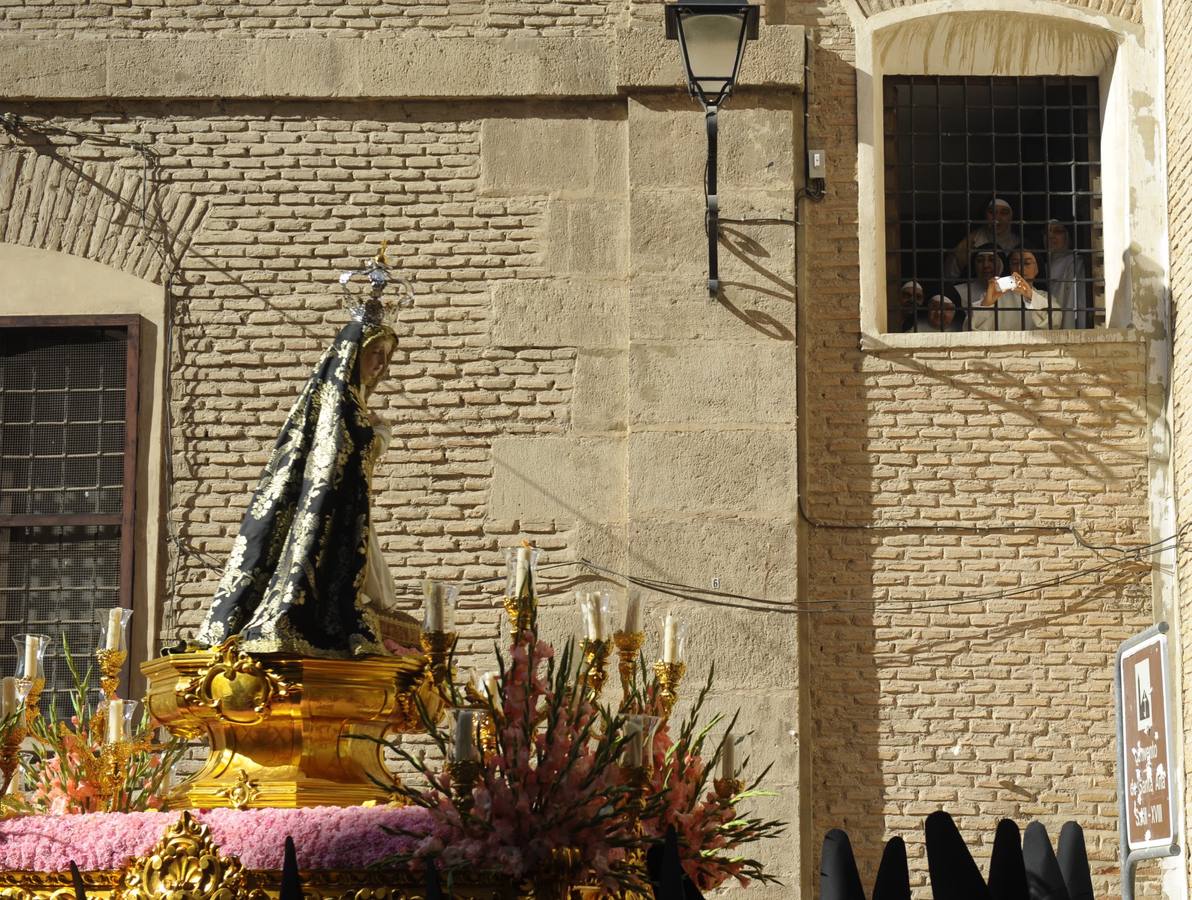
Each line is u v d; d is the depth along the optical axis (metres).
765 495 11.55
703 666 11.28
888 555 11.62
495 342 11.91
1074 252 12.39
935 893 4.31
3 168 12.16
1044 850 4.50
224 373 11.91
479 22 12.30
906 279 12.40
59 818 6.59
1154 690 5.95
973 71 12.44
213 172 12.16
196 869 6.29
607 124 12.20
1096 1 12.28
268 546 7.24
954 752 11.35
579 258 12.01
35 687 7.87
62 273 12.05
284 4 12.33
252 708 6.77
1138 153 12.07
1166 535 11.59
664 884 4.04
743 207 11.95
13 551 11.88
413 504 11.71
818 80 12.30
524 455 11.73
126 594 11.64
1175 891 11.09
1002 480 11.71
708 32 11.06
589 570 11.53
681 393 11.70
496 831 6.21
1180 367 11.55
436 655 6.88
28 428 12.02
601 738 6.93
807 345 11.90
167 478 11.77
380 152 12.19
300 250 12.07
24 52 12.21
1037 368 11.84
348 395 7.51
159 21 12.30
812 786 11.31
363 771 7.03
